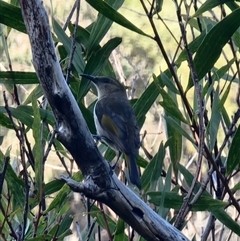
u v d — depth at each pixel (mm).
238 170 8078
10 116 6863
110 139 8891
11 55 18422
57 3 19125
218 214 7949
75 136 6324
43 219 7391
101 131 8992
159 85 8188
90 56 8406
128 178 8391
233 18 7789
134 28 7488
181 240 6996
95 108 9266
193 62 7438
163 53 7488
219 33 7863
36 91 8562
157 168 8180
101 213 8039
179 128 7910
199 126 7215
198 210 7754
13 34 18516
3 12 7879
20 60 18422
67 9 19172
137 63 18953
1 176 6219
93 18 19359
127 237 8164
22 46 18531
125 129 8930
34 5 5969
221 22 7812
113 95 9688
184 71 17141
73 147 6391
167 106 7766
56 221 8062
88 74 8453
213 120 7883
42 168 6723
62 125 6352
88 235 7828
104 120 8992
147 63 19047
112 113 9141
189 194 7207
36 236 6859
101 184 6570
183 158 13969
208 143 8148
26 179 6465
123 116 9109
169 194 8031
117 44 8477
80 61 8523
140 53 19234
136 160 8805
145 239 7398
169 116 8812
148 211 6930
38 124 6672
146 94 8852
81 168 6543
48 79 6141
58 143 8414
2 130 16141
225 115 9172
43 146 7062
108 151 9219
